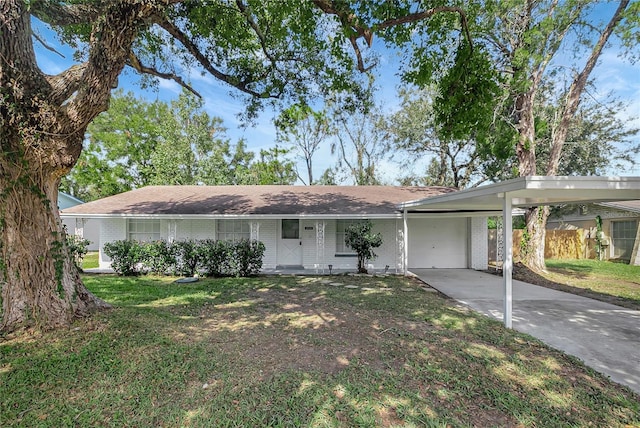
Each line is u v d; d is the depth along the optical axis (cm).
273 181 2716
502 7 883
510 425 274
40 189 457
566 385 343
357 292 803
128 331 459
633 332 516
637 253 1438
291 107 879
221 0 655
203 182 2233
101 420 273
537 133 1245
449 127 701
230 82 789
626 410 299
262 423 271
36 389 317
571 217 1938
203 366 371
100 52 419
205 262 1043
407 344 447
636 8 912
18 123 411
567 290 876
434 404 302
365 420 275
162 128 2238
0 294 445
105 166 2355
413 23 610
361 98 823
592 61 1089
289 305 664
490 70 676
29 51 418
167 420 274
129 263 1057
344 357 402
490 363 391
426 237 1322
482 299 750
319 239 1170
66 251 501
